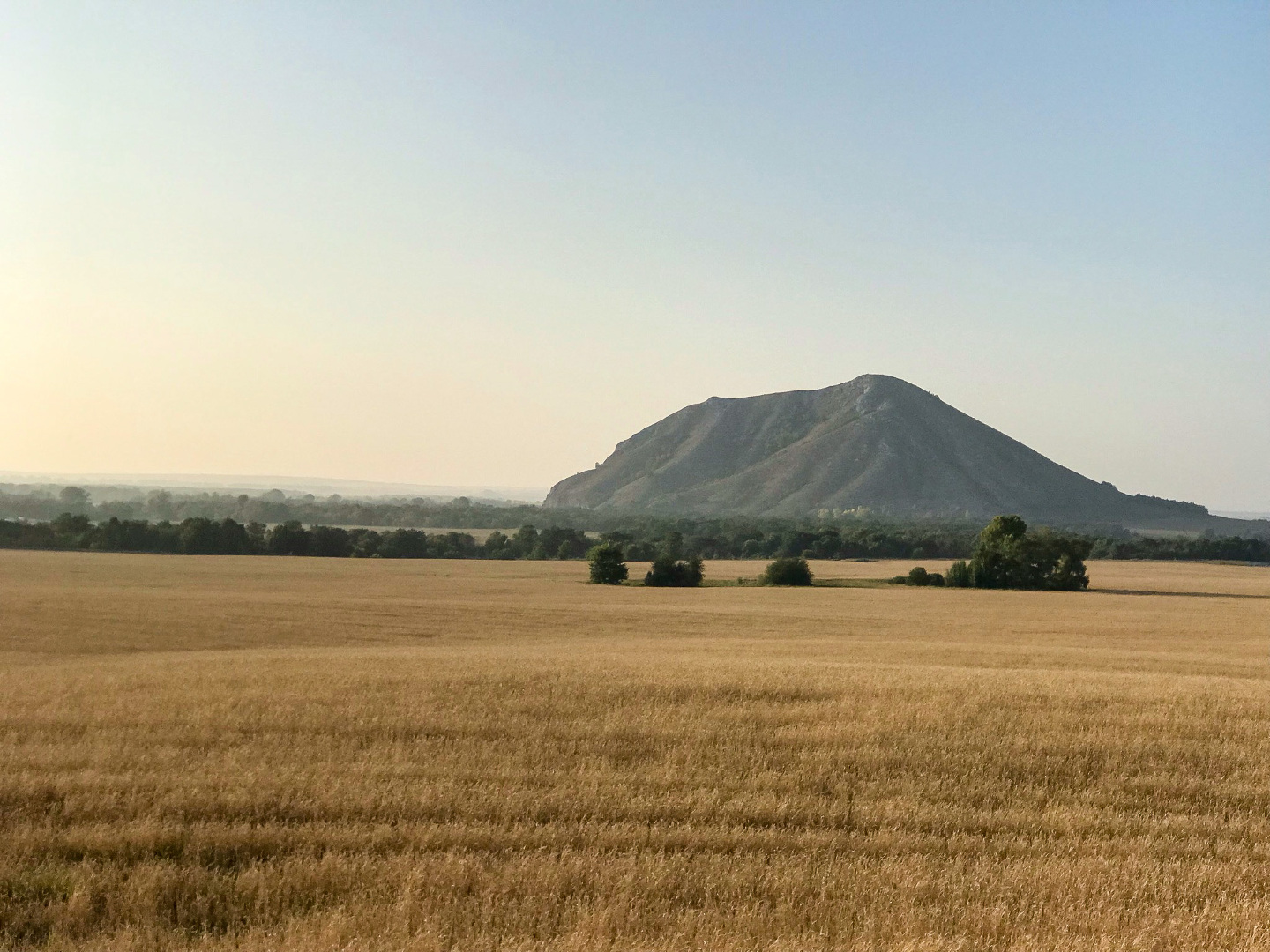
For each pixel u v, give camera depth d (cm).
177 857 995
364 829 1066
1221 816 1247
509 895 899
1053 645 4497
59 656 3594
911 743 1572
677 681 2178
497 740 1547
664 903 888
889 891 931
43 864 957
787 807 1208
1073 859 1063
